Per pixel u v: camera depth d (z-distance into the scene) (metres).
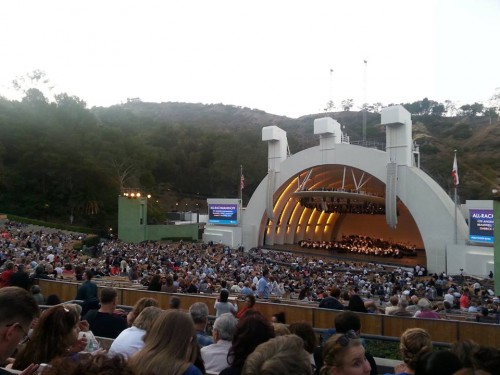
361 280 31.27
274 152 65.06
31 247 40.66
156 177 121.62
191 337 3.89
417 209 50.81
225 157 125.69
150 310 6.00
